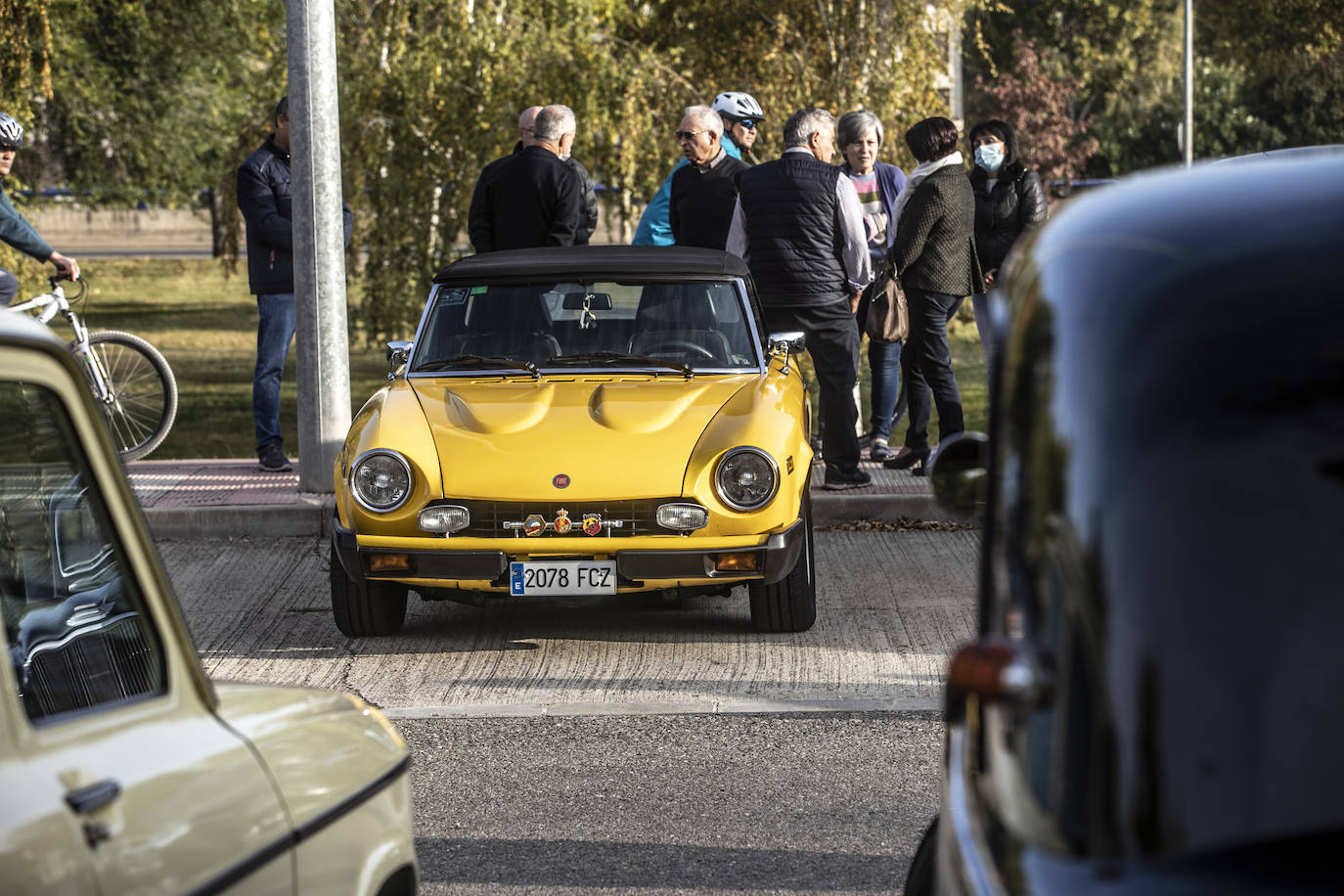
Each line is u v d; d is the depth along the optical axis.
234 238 29.39
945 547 10.84
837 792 6.07
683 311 9.19
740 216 11.48
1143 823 2.09
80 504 2.73
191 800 2.62
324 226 11.70
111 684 2.81
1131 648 2.14
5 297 12.12
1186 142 38.25
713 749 6.64
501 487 7.92
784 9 22.91
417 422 8.31
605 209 24.12
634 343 9.11
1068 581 2.23
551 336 9.16
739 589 9.79
